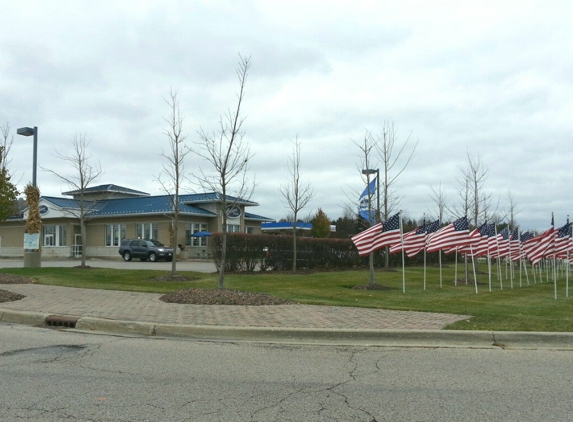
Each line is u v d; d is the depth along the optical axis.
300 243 27.81
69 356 7.89
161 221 42.59
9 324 10.71
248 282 19.47
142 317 10.52
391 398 5.90
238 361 7.64
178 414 5.30
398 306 12.70
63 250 45.66
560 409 5.54
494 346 8.88
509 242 22.78
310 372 7.05
